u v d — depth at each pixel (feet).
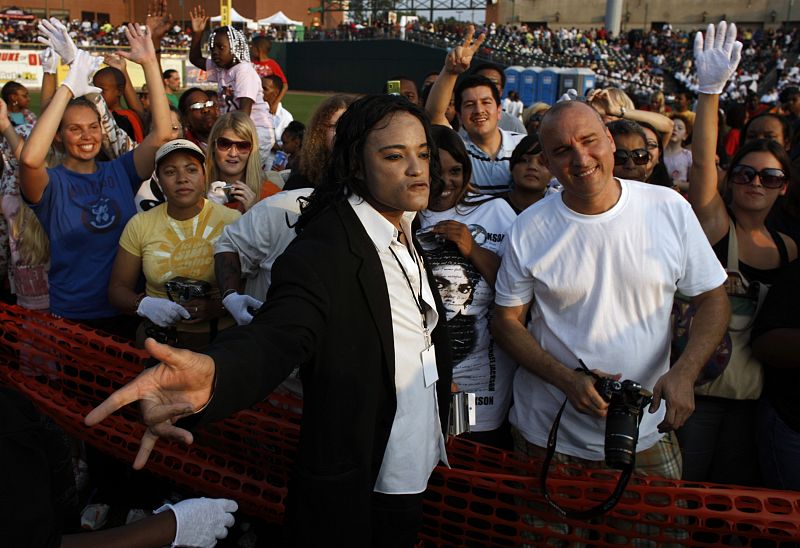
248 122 12.12
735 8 178.09
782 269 8.51
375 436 6.38
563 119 7.31
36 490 4.62
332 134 9.66
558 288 7.77
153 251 10.60
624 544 7.88
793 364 8.10
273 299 5.74
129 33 11.80
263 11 204.54
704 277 7.71
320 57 148.87
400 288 6.50
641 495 7.39
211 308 9.95
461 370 9.37
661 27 188.55
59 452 5.04
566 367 7.68
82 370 10.19
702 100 8.95
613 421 6.94
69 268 11.36
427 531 8.61
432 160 6.57
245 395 4.83
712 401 9.02
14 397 4.88
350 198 6.34
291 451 8.70
